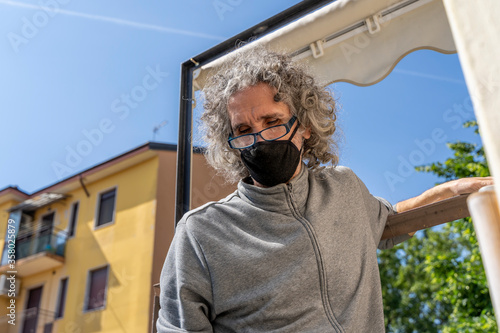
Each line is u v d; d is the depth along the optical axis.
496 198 0.38
